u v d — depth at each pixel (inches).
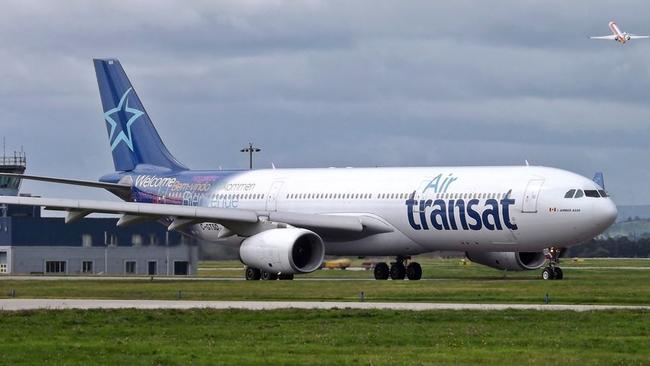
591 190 6397.6
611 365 2859.3
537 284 5959.6
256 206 7568.9
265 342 3366.1
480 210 6550.2
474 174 6697.8
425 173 6929.1
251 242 6692.9
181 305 4685.0
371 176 7145.7
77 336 3558.1
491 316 4025.6
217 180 7844.5
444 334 3521.2
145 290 5812.0
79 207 6574.8
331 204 7194.9
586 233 6382.9
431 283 6205.7
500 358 2994.6
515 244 6565.0
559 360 2947.8
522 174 6545.3
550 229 6407.5
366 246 7081.7
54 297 5403.5
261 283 6378.0
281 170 7687.0
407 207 6835.6
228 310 4281.5
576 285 5826.8
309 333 3585.1
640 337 3440.0
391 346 3272.6
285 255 6505.9
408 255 7076.8
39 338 3503.9
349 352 3142.2
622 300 4842.5
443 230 6732.3
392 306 4554.6
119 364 2923.2
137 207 6638.8
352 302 4874.5
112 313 4217.5
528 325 3762.3
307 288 5812.0
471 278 7101.4
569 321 3868.1
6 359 3006.9
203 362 2935.5
